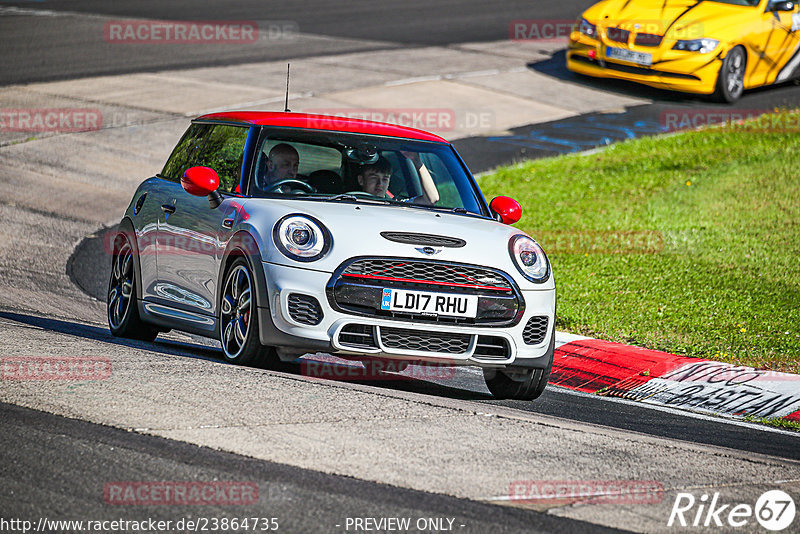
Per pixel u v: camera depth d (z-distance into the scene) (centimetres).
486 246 2333
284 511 1440
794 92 6825
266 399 1986
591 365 2923
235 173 2531
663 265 3938
